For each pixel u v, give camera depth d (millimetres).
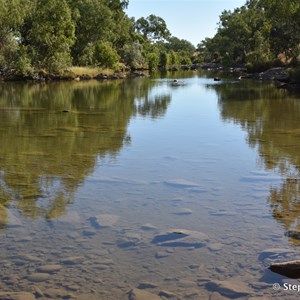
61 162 10641
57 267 5305
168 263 5426
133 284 4922
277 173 9648
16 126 16594
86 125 16828
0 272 5168
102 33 58688
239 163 10570
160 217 6996
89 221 6812
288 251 5676
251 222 6758
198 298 4648
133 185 8727
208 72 77625
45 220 6844
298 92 32062
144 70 84750
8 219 6859
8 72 44562
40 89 35562
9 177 9273
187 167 10188
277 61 57438
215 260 5488
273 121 17734
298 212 7188
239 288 4805
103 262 5445
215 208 7410
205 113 20641
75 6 56750
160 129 15805
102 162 10664
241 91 33750
